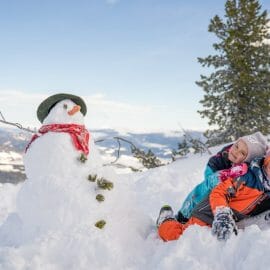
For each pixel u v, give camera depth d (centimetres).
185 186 725
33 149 377
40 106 396
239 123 1897
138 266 316
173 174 791
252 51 1902
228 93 1875
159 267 292
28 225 358
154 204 613
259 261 265
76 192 348
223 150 389
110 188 356
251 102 1902
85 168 366
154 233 366
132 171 938
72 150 370
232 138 1916
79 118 390
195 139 1142
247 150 349
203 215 347
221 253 290
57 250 320
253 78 1845
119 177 384
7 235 374
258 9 1936
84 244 320
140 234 362
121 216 361
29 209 356
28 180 372
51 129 379
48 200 348
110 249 318
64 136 372
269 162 330
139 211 385
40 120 403
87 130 394
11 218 393
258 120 1888
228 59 1914
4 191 620
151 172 825
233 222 311
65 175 358
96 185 358
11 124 399
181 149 1744
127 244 340
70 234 329
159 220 365
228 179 335
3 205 577
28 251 320
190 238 308
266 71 1897
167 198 646
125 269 311
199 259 290
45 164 365
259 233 290
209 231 311
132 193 387
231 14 1925
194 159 1078
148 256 330
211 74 1953
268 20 1936
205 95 1958
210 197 331
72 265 312
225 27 1966
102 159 398
